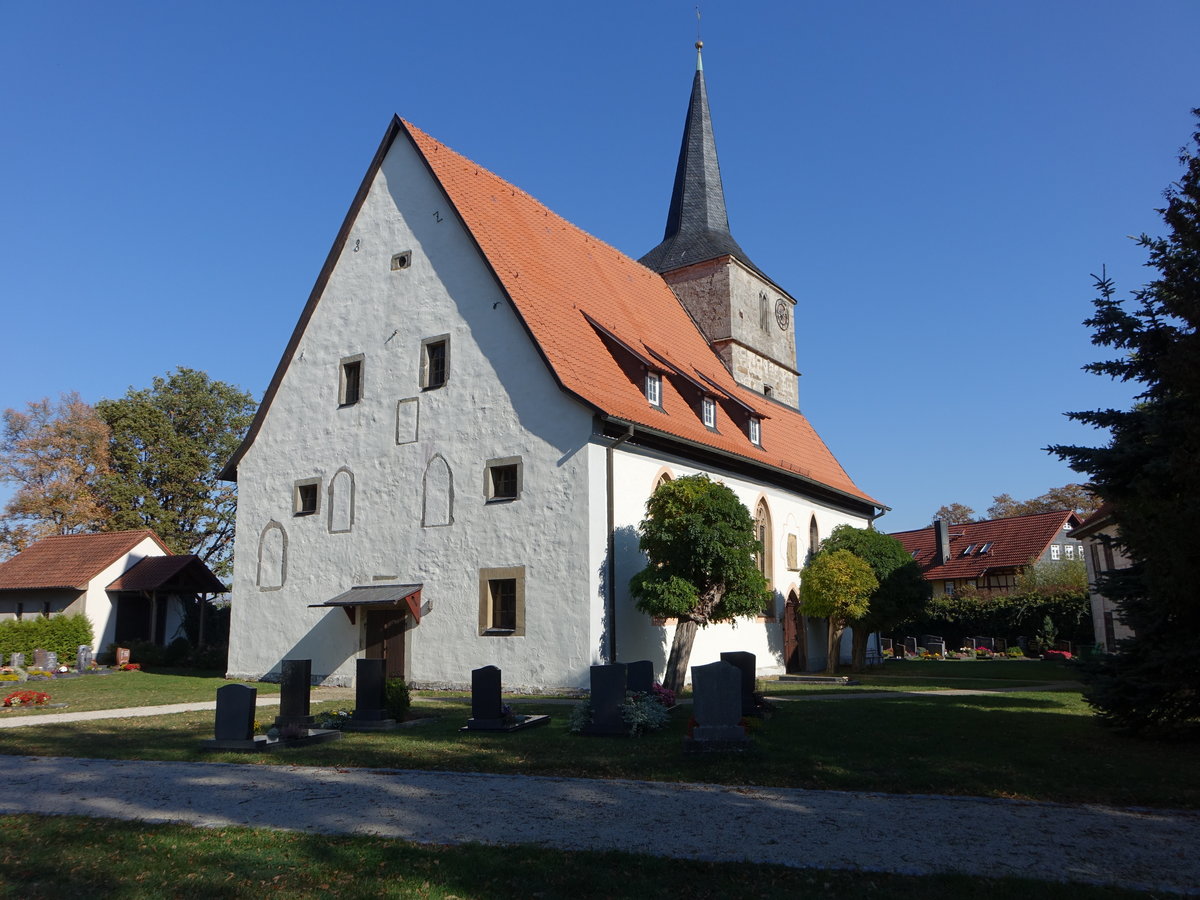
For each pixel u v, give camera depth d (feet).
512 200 90.12
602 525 67.15
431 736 45.19
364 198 85.71
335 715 50.01
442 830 26.86
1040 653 156.56
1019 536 202.80
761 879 22.43
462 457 73.87
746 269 117.19
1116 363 43.91
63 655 117.08
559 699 63.05
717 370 106.01
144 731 48.83
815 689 74.33
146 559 135.74
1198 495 37.17
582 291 86.79
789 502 100.53
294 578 82.69
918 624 178.81
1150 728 42.24
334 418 83.10
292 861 24.08
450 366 76.33
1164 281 42.34
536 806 29.73
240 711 41.96
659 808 29.40
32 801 31.53
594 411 67.21
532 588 67.92
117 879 22.99
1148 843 25.57
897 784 32.89
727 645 82.48
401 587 74.95
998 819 28.12
